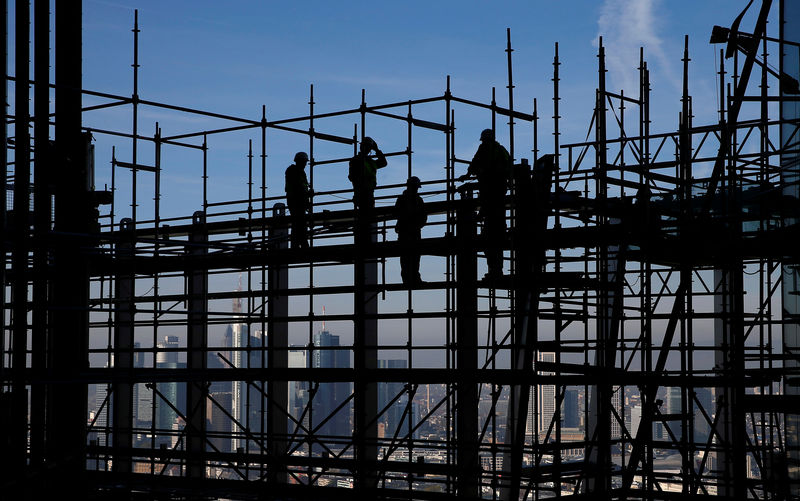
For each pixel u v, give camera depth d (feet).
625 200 45.88
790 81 43.93
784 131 44.11
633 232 44.42
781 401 41.52
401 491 48.83
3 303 28.12
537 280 44.93
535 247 45.80
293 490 51.31
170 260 59.11
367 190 51.93
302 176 54.44
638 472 48.14
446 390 49.98
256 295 57.36
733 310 47.62
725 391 46.68
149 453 58.03
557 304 47.93
